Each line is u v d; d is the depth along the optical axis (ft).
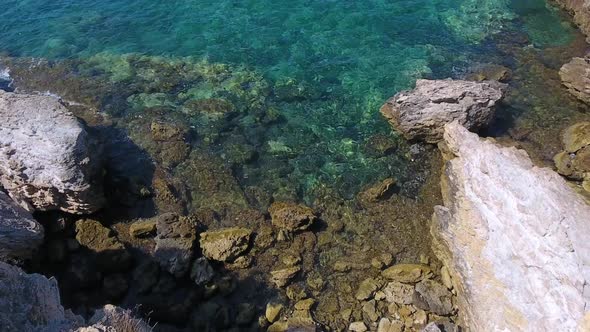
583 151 62.34
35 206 60.80
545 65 80.84
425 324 51.34
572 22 90.94
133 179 65.46
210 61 87.40
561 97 74.02
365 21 94.43
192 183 66.28
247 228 60.80
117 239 59.93
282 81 82.12
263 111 76.38
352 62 85.30
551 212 44.55
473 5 97.45
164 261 56.54
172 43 92.02
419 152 68.64
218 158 69.26
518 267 45.29
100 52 90.58
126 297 55.01
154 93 80.69
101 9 101.40
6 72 86.22
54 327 36.14
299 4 99.91
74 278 55.47
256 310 53.72
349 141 71.00
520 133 68.85
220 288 55.42
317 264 57.67
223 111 76.43
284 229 60.29
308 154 69.72
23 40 93.81
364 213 62.28
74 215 61.62
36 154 57.88
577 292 40.22
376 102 76.95
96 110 77.36
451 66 82.74
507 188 48.60
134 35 94.32
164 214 60.95
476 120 66.59
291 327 51.16
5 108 62.34
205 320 52.65
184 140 71.61
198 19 97.66
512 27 91.20
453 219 53.98
